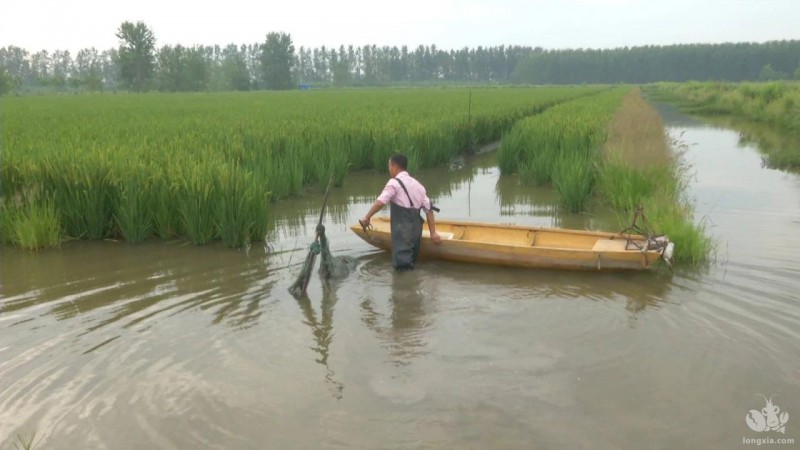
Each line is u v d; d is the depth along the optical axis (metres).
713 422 4.35
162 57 97.69
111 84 145.62
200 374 5.09
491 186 14.45
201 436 4.23
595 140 15.48
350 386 4.89
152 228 9.70
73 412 4.53
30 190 9.62
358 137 16.16
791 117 28.55
